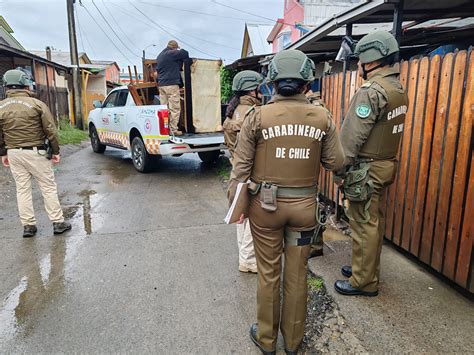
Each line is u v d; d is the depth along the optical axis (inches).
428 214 113.4
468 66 95.1
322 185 187.6
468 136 96.1
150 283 120.3
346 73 156.6
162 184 253.8
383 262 125.8
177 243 152.2
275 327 84.9
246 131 76.2
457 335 88.9
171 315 103.0
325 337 92.0
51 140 152.7
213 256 139.9
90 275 125.5
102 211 194.7
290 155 74.8
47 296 112.6
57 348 89.7
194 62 262.5
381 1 134.3
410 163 121.3
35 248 147.3
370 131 94.9
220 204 206.8
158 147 260.7
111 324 99.0
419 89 115.3
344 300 104.4
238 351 88.7
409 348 85.4
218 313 103.8
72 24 556.7
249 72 120.0
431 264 113.3
